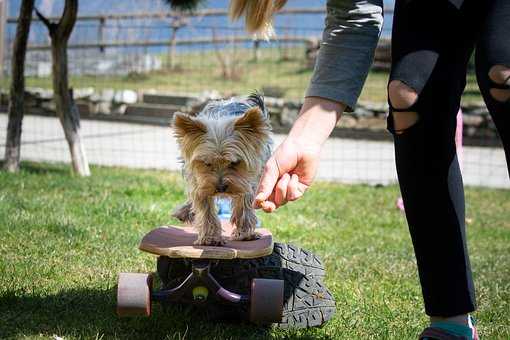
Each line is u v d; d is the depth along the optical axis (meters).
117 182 3.57
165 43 8.88
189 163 1.67
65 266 1.95
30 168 3.94
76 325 1.52
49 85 7.77
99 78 8.58
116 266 1.99
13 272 1.86
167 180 3.86
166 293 1.52
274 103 6.84
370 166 5.28
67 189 3.19
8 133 3.67
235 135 1.66
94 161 4.79
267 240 1.62
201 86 8.12
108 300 1.69
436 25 1.19
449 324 1.26
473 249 2.73
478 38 1.15
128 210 2.70
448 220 1.25
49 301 1.66
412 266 2.27
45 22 3.62
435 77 1.18
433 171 1.24
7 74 6.72
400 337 1.57
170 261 1.72
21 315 1.55
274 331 1.58
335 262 2.25
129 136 6.03
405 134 1.23
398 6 1.23
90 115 7.14
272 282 1.49
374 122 6.82
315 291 1.66
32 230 2.28
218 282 1.60
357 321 1.67
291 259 1.69
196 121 1.66
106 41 8.63
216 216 1.63
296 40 9.10
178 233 1.69
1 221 2.36
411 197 1.26
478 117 6.64
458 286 1.25
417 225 1.26
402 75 1.18
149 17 8.78
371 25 1.29
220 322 1.61
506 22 1.13
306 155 1.23
